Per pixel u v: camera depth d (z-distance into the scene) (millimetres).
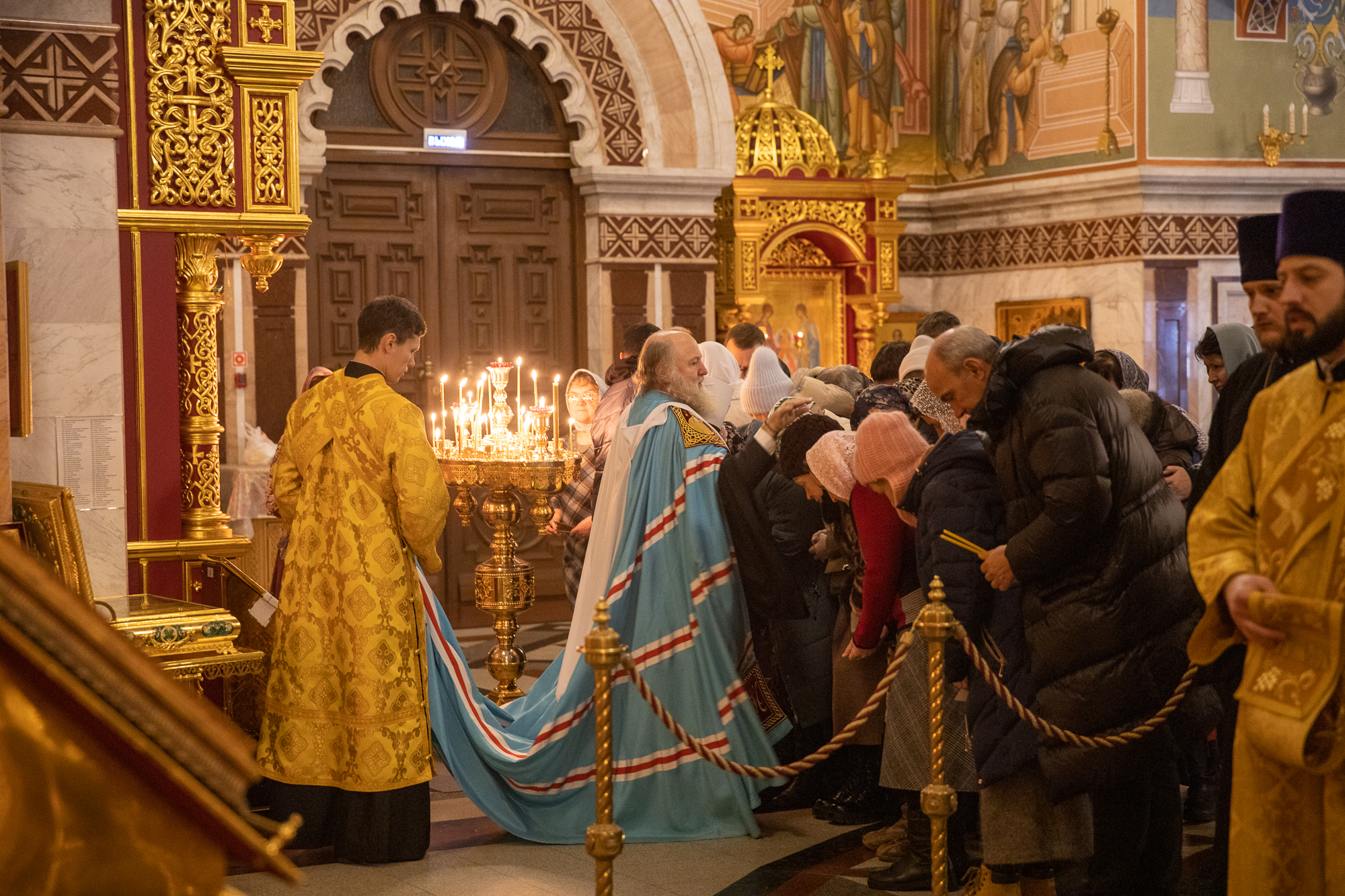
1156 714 3238
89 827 1593
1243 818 2455
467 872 4082
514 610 5637
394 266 8836
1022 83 10328
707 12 10094
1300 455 2373
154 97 4570
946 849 3367
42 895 1580
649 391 4648
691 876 4027
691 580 4410
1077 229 10008
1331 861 2320
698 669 4387
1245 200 9812
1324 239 2314
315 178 8586
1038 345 3238
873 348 10234
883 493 3791
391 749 4105
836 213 10016
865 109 10820
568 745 4379
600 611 3180
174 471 4672
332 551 4184
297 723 4152
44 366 4328
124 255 4574
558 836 4391
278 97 4723
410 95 8797
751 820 4398
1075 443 3133
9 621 1520
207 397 4742
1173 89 9555
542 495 5387
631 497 4492
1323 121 10023
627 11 9102
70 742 1584
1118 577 3213
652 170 9195
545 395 9234
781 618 4410
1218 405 3279
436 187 8930
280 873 1669
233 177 4684
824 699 4625
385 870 4105
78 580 3838
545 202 9219
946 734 3811
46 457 4336
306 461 4273
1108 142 9695
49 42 4309
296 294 8312
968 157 10875
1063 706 3250
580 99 9062
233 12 4652
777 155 10055
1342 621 2238
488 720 4656
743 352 7055
